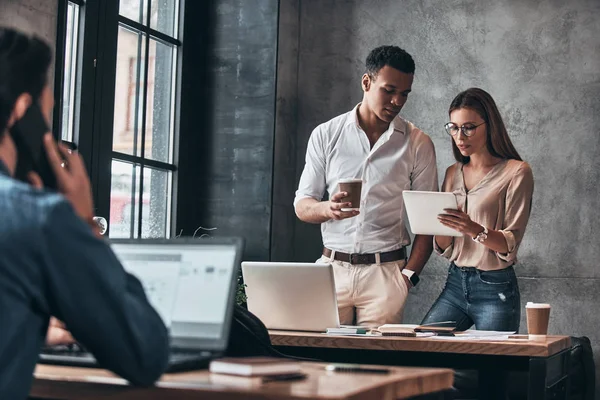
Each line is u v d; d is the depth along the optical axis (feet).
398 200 14.16
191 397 4.74
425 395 5.50
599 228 18.01
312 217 14.07
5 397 4.29
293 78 19.56
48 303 4.49
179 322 5.68
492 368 10.59
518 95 18.70
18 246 4.32
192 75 18.60
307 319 11.23
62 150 5.17
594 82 18.25
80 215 5.11
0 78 4.68
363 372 5.56
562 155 18.33
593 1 18.37
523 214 13.28
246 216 18.43
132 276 4.80
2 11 12.43
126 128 16.33
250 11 18.69
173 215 18.01
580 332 17.95
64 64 14.46
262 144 18.47
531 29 18.70
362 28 19.80
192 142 18.60
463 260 13.46
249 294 11.61
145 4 16.97
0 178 4.56
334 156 14.49
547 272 18.22
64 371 5.42
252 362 5.27
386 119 14.05
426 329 11.14
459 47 19.17
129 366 4.55
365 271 13.80
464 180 13.92
